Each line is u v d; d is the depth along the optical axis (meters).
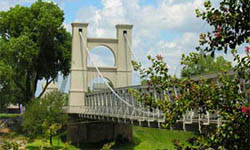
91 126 64.69
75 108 65.38
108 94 55.25
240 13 7.48
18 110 135.00
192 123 26.41
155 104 9.23
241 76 8.26
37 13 71.19
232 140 7.60
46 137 12.88
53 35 69.38
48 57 72.94
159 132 66.12
